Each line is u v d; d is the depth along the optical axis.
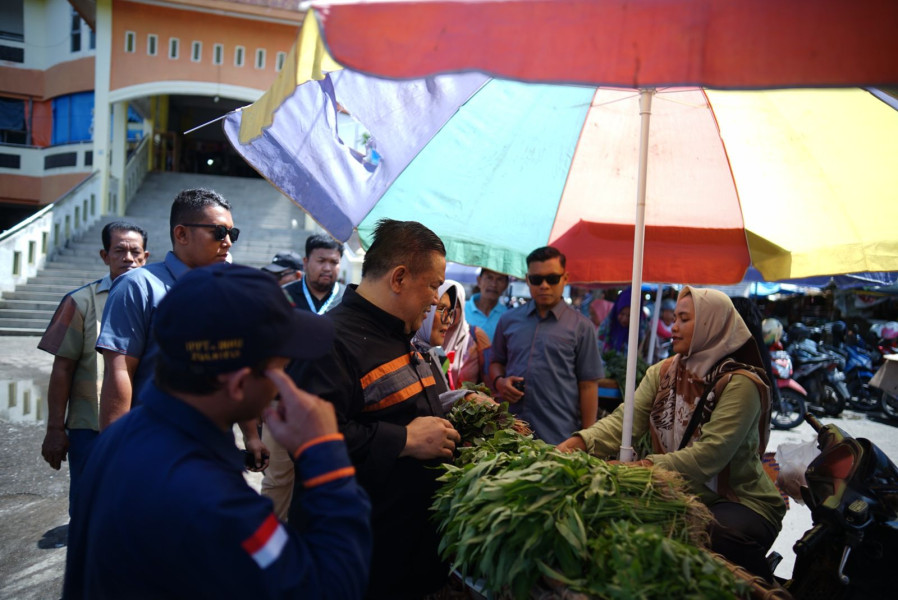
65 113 21.56
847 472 2.19
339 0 1.30
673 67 1.28
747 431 2.20
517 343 3.72
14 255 13.95
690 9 1.27
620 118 3.12
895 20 1.17
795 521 4.33
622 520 1.60
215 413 1.16
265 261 16.11
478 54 1.28
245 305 1.11
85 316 3.12
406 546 1.96
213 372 1.10
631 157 3.26
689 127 3.04
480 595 1.94
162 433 1.14
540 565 1.50
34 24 21.67
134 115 22.25
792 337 9.78
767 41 1.24
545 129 3.17
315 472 1.17
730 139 2.98
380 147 2.91
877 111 2.54
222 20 16.61
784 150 2.89
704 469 2.14
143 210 18.80
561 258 3.57
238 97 16.88
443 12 1.29
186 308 1.10
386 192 3.12
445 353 3.35
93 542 1.12
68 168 21.30
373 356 1.94
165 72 16.64
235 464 1.19
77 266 15.11
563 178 3.38
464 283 10.50
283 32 16.84
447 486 1.90
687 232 3.40
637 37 1.29
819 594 2.21
